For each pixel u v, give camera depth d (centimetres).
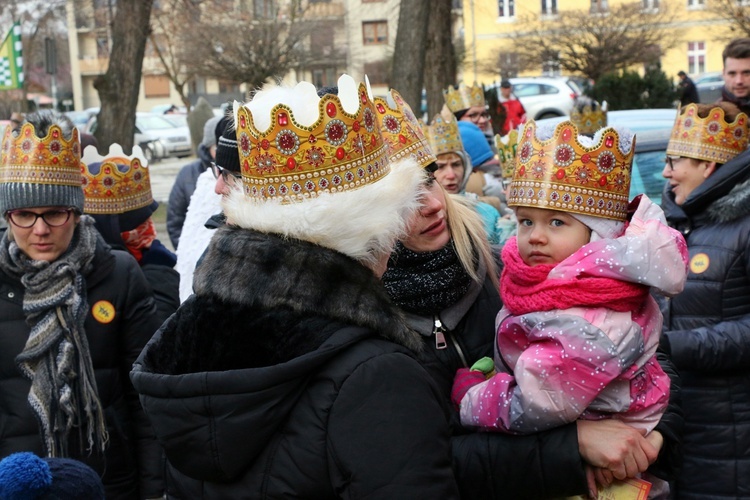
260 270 184
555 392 211
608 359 210
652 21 3444
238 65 2900
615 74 2164
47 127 317
